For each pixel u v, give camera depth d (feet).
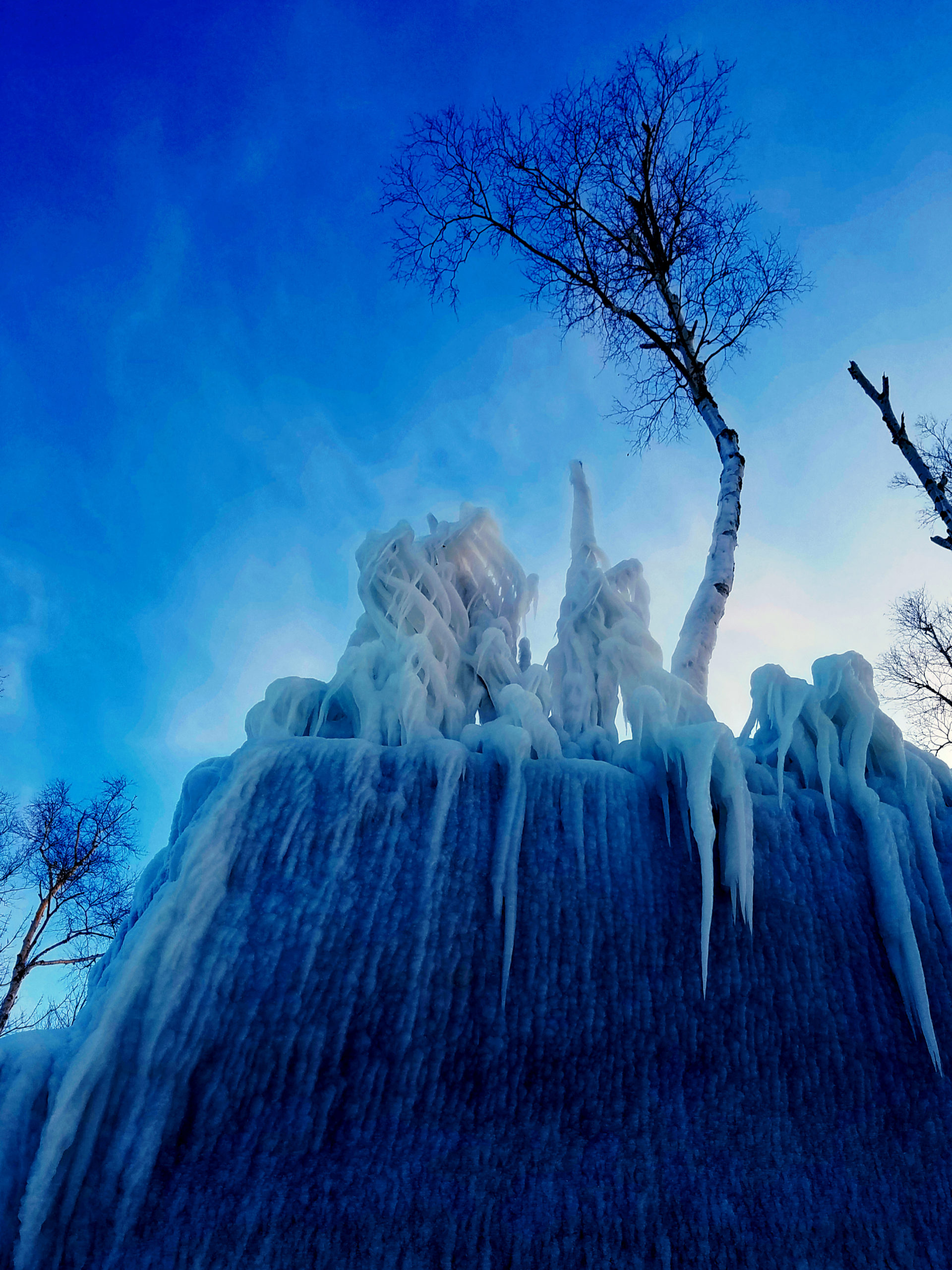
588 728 11.78
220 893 8.14
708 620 17.06
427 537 14.10
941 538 22.58
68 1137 6.90
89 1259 6.84
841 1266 7.95
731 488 19.72
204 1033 7.61
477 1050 8.26
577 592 14.02
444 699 11.34
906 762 10.74
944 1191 8.55
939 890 9.89
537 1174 7.98
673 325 25.58
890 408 23.90
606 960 8.85
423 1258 7.39
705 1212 8.02
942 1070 9.09
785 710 11.14
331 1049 7.93
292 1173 7.50
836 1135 8.68
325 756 9.16
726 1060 8.75
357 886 8.57
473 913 8.76
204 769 10.06
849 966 9.44
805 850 9.97
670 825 9.73
